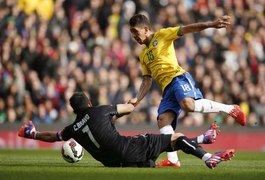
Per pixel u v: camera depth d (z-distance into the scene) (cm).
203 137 2428
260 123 5306
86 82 4962
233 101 5297
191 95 2538
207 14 5819
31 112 4794
